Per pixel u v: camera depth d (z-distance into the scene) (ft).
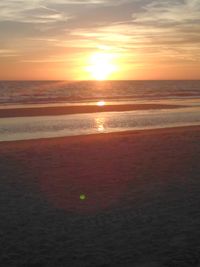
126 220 27.96
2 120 93.15
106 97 192.44
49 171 42.70
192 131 73.46
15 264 21.53
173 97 193.26
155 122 91.15
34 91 249.75
